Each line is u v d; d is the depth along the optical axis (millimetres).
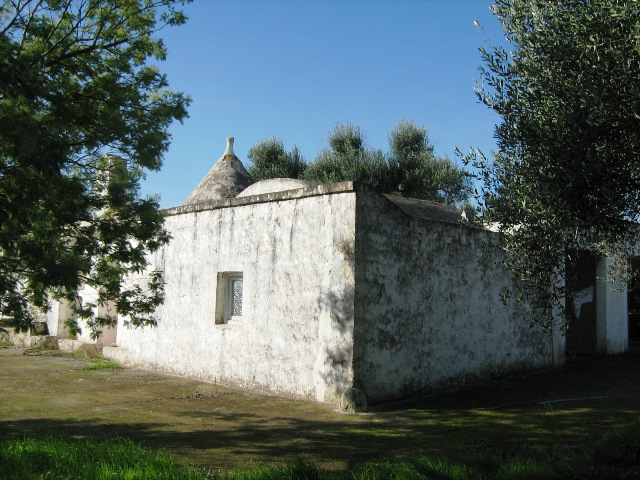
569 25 5371
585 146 5160
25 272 6133
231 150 15578
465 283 10531
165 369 11969
